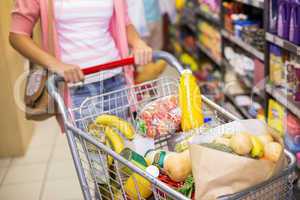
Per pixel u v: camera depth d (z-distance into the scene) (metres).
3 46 3.64
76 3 2.13
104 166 1.72
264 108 3.33
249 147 1.46
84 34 2.19
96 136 1.90
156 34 4.19
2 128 3.83
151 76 2.65
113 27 2.32
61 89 2.12
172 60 2.05
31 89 2.12
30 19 2.12
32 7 2.11
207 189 1.40
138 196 1.64
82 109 2.08
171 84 2.14
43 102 2.12
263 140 1.54
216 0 4.40
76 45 2.20
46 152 3.95
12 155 3.91
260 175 1.40
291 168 1.48
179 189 1.51
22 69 3.85
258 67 3.48
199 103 1.89
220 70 4.79
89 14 2.17
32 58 2.02
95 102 2.14
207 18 5.00
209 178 1.40
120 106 2.18
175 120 1.90
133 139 1.89
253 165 1.39
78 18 2.16
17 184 3.46
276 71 3.11
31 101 2.13
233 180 1.39
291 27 2.77
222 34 4.26
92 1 2.15
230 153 1.43
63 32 2.19
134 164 1.64
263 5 3.14
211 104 1.90
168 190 1.42
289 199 1.54
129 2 3.78
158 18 4.12
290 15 2.81
